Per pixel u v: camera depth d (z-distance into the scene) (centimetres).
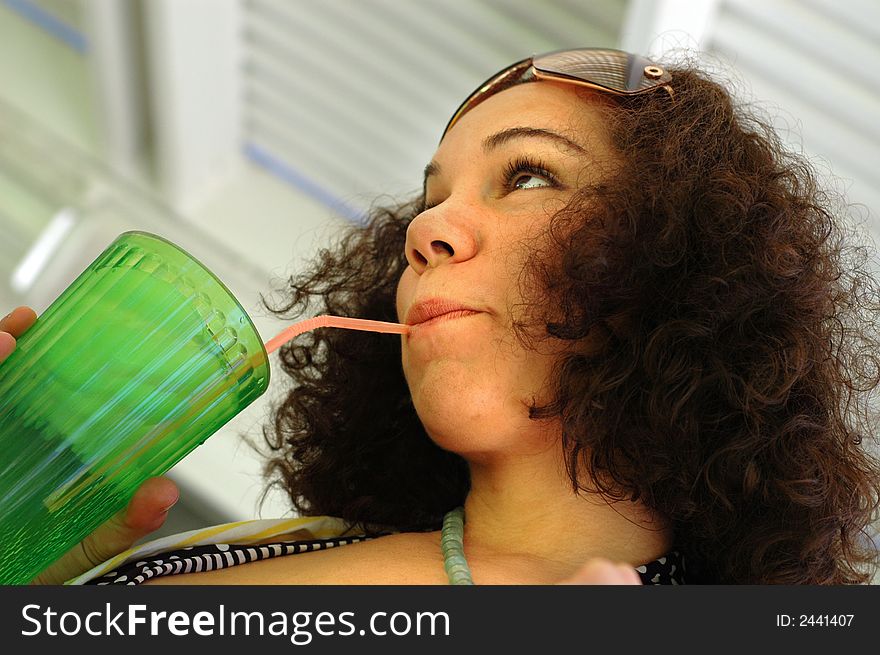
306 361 127
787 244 97
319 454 120
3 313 313
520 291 92
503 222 95
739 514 94
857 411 109
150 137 296
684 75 109
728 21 208
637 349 92
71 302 81
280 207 299
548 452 93
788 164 111
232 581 92
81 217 302
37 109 305
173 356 78
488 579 87
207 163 294
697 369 92
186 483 279
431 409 92
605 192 95
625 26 203
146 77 278
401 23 244
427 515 115
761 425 93
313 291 131
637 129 101
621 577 62
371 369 119
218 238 294
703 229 95
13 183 308
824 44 203
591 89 103
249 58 270
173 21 249
